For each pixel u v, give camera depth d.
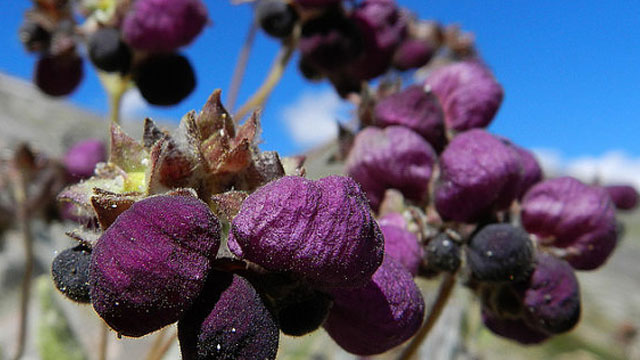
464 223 0.07
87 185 0.05
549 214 0.07
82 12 0.11
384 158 0.07
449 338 0.15
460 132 0.08
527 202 0.07
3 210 0.12
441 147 0.07
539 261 0.07
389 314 0.05
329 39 0.11
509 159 0.07
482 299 0.07
